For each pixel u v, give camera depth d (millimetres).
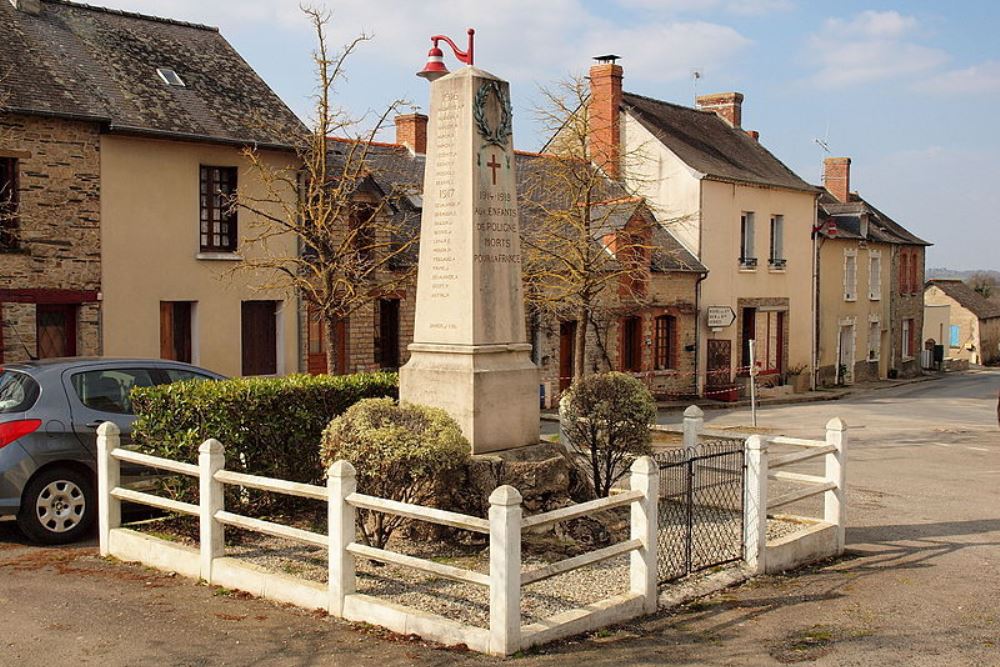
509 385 9109
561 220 19766
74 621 6633
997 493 13320
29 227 17922
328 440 7750
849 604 7559
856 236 40969
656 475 7066
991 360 67125
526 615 6547
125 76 20484
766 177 34656
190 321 20609
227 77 22734
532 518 6117
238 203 18234
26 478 8836
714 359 32062
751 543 8312
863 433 22266
